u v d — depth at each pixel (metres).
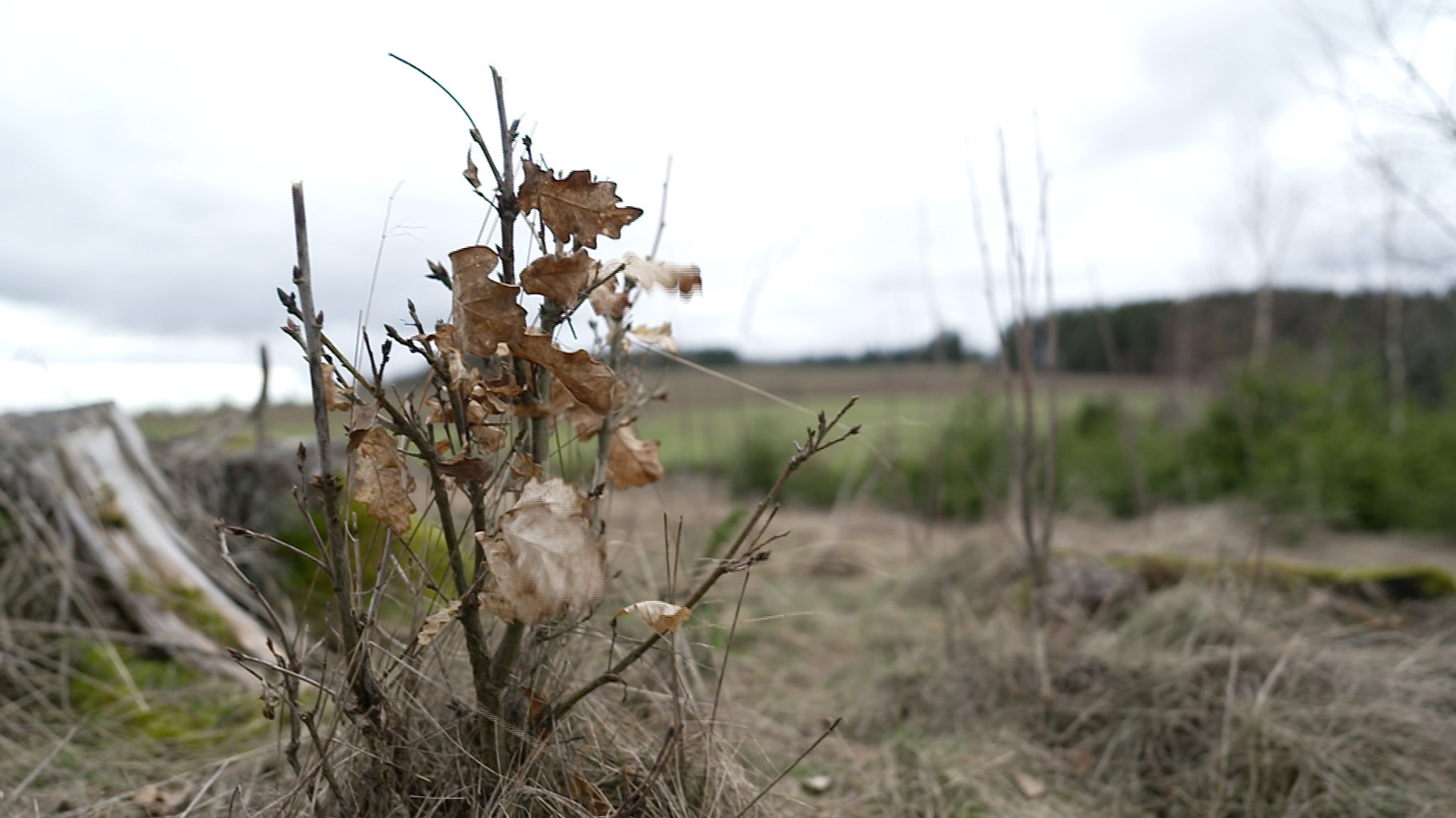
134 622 3.23
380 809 1.63
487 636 1.89
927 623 4.31
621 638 1.93
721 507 6.19
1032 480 3.81
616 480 1.96
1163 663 3.12
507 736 1.67
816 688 3.53
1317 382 7.59
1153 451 7.67
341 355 1.38
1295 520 6.28
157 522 3.62
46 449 3.47
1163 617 3.65
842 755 2.85
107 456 3.67
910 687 3.36
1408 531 6.48
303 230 1.33
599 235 1.48
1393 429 7.38
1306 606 3.95
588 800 1.76
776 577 5.42
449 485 1.65
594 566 1.41
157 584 3.33
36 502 3.38
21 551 3.26
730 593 3.87
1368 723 2.81
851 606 4.83
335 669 1.66
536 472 1.52
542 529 1.40
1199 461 7.50
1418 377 11.28
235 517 3.97
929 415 7.93
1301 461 6.73
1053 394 3.74
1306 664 3.05
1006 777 2.71
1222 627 3.44
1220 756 2.66
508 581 1.37
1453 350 11.10
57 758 2.50
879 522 7.44
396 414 1.40
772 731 2.93
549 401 1.65
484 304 1.38
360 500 1.46
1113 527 6.84
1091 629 3.78
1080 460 7.87
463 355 1.48
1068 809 2.55
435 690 1.85
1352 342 12.42
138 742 2.63
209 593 3.42
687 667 2.39
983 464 7.43
